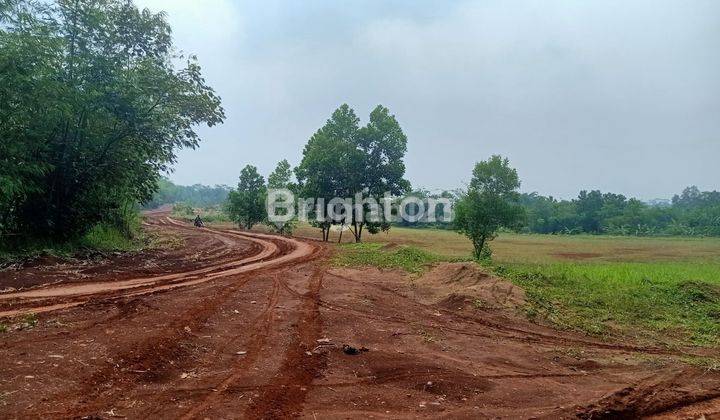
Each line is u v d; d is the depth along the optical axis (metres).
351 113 39.66
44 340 7.32
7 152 15.62
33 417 4.77
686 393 6.61
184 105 21.09
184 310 9.95
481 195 24.95
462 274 14.83
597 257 39.62
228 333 8.52
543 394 6.30
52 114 16.64
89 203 20.42
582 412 5.71
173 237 33.34
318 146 39.09
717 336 10.32
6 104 15.02
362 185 39.44
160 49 20.66
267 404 5.46
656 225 104.12
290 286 13.83
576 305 12.55
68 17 18.19
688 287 14.16
